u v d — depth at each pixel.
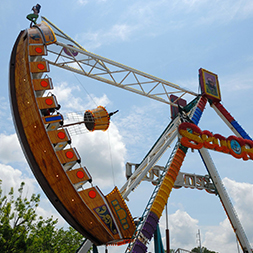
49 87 31.00
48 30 36.31
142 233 30.88
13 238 35.97
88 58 40.41
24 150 28.02
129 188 35.88
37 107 29.48
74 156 28.95
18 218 37.28
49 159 28.08
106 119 37.22
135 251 29.39
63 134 29.25
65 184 28.02
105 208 29.31
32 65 31.70
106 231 29.05
